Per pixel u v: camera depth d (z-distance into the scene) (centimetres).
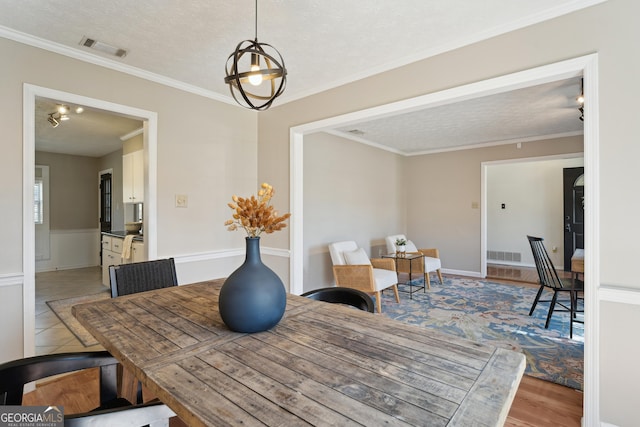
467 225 602
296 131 336
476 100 354
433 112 396
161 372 97
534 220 687
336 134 502
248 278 128
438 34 224
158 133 295
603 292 176
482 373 97
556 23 194
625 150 172
